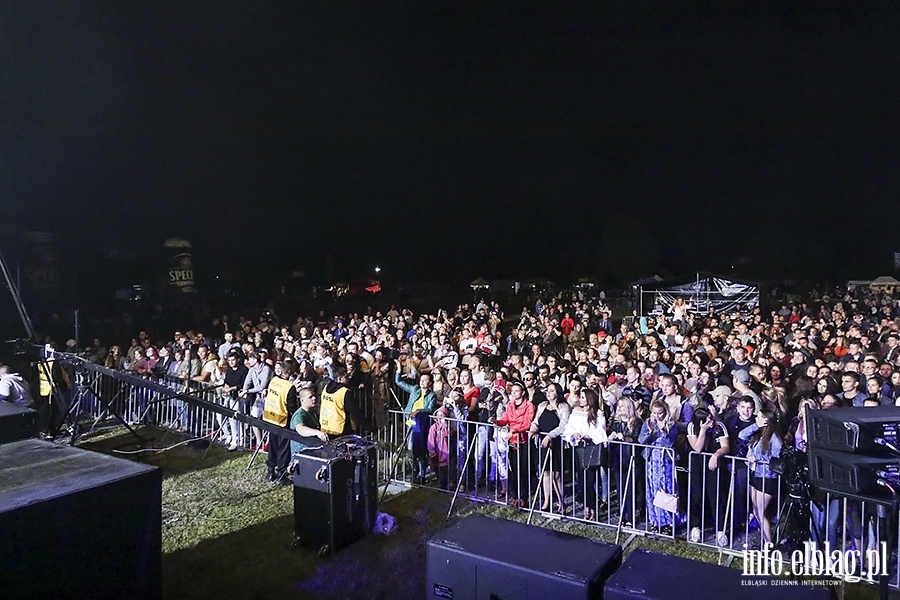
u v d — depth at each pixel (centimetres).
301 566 614
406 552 639
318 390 815
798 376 973
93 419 1266
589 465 705
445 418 830
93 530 371
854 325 1609
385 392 1132
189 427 1163
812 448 462
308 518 652
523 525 475
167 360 1351
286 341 1568
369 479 686
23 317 1199
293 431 742
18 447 466
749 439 658
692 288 2631
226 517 739
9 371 1021
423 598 549
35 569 343
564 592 382
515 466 779
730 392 778
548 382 813
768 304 3562
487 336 1623
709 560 616
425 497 806
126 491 389
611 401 852
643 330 2033
